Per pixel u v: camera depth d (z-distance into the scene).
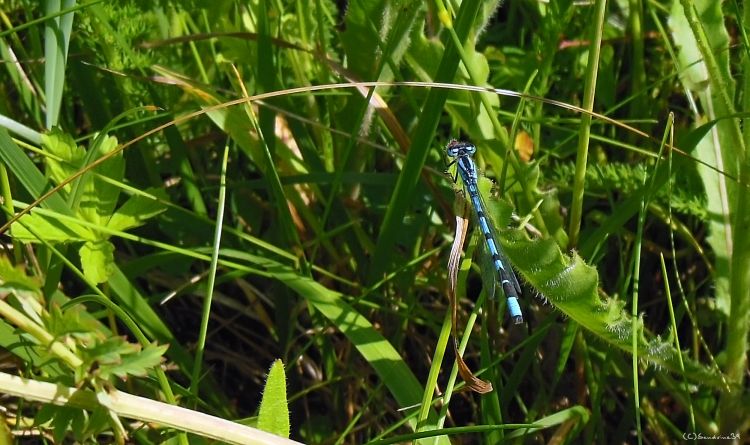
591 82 0.51
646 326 0.55
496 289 0.51
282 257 0.54
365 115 0.54
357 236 0.54
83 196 0.50
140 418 0.48
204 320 0.50
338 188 0.55
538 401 0.53
